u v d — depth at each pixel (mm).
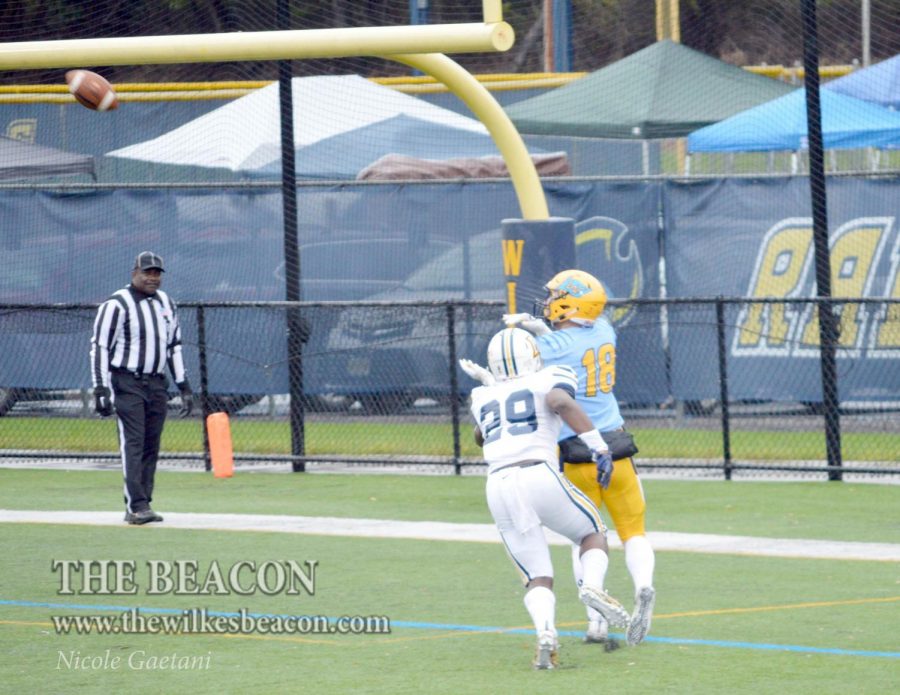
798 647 26656
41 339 59375
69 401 60375
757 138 63062
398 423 56844
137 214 62219
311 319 55500
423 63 40781
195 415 59688
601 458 25172
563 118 71750
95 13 73812
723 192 56562
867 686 23828
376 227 61375
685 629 28344
